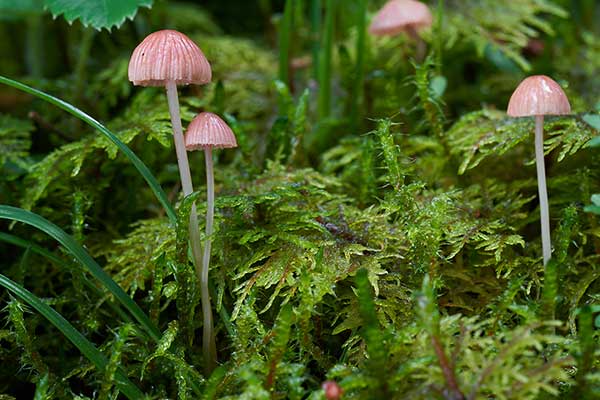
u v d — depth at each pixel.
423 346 0.17
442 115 0.23
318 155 0.26
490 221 0.21
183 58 0.18
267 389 0.17
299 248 0.20
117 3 0.22
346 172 0.24
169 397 0.19
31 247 0.20
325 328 0.20
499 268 0.20
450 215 0.21
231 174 0.23
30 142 0.24
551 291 0.17
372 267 0.19
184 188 0.19
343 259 0.19
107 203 0.24
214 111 0.24
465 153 0.22
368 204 0.23
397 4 0.27
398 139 0.24
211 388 0.17
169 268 0.19
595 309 0.17
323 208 0.21
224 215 0.21
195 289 0.19
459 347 0.17
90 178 0.23
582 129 0.21
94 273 0.18
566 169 0.24
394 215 0.22
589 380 0.16
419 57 0.28
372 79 0.28
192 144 0.18
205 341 0.19
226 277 0.20
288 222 0.20
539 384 0.16
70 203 0.23
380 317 0.19
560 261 0.19
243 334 0.18
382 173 0.24
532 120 0.22
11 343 0.20
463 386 0.16
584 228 0.21
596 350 0.17
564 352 0.18
